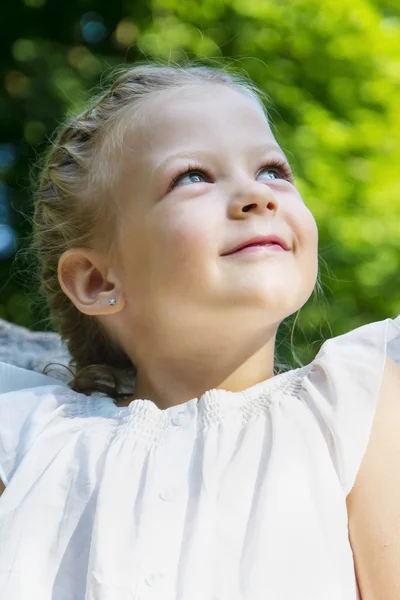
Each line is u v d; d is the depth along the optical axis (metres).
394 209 6.86
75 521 1.78
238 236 1.87
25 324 6.98
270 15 6.98
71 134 2.31
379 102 7.26
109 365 2.36
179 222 1.90
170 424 1.90
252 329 1.92
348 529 1.73
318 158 6.73
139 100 2.16
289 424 1.82
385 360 1.93
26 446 1.95
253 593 1.59
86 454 1.88
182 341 1.97
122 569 1.67
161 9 7.19
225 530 1.67
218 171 1.98
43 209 2.41
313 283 1.97
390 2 7.70
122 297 2.06
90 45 7.66
